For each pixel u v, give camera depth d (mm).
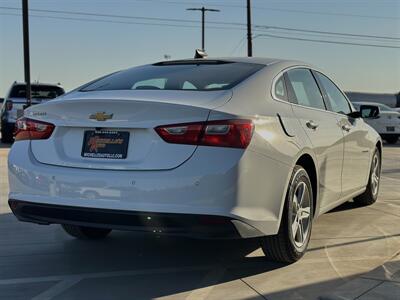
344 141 5766
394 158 14047
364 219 6520
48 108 4340
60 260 4934
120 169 3994
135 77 4930
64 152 4246
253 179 3984
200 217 3822
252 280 4359
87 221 4109
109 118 4090
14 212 4438
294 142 4516
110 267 4742
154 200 3871
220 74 4691
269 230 4191
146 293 4094
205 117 3896
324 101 5684
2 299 3951
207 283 4305
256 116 4141
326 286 4211
